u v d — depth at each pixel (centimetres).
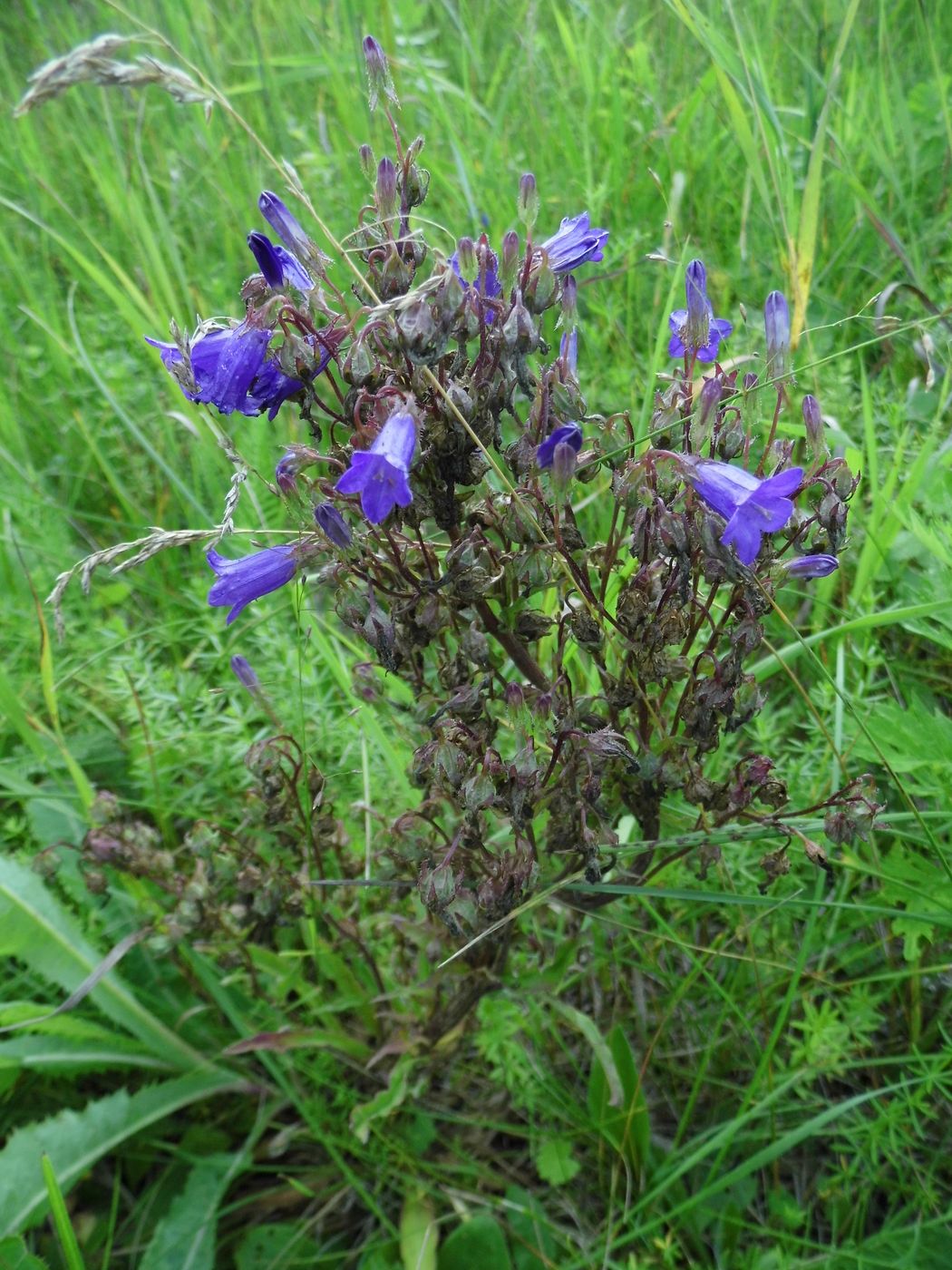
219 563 23
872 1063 28
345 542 21
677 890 25
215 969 33
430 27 67
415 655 26
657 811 27
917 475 33
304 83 62
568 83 56
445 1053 31
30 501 40
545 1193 31
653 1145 31
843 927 32
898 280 45
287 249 21
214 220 53
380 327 20
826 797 31
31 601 39
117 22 60
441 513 22
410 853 26
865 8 56
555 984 29
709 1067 32
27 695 37
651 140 50
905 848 30
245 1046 30
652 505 22
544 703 22
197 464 42
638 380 40
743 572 21
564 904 28
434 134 53
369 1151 31
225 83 60
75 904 35
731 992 31
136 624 42
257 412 22
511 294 21
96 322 48
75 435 45
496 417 21
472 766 23
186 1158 31
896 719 30
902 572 36
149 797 35
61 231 54
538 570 22
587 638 23
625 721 26
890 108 51
